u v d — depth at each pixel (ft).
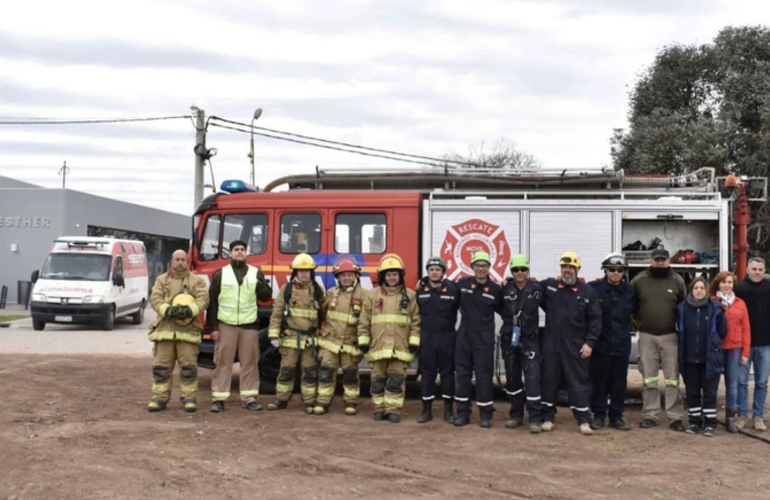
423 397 28.04
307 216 33.47
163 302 28.48
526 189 35.27
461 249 32.24
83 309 64.59
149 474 20.33
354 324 28.99
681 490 20.04
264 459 22.04
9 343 54.65
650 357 27.58
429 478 20.65
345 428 26.43
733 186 31.86
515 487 19.98
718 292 27.40
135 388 34.58
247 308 29.27
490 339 27.32
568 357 26.58
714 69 97.40
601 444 24.97
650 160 89.71
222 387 29.01
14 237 94.22
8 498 18.28
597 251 31.63
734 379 27.22
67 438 24.00
